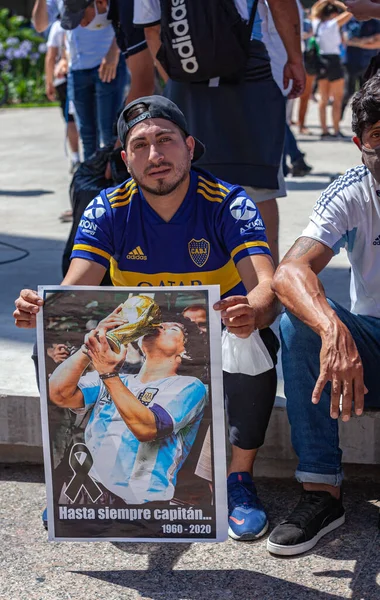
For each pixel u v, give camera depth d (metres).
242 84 3.75
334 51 10.93
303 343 2.70
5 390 3.30
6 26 18.27
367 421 3.03
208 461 2.57
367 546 2.72
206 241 2.78
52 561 2.70
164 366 2.55
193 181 2.79
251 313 2.53
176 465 2.58
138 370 2.56
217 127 3.80
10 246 5.68
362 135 2.62
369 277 2.82
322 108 11.36
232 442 2.89
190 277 2.81
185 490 2.59
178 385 2.55
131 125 2.67
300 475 2.79
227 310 2.50
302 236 2.79
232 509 2.84
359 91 2.63
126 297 2.53
